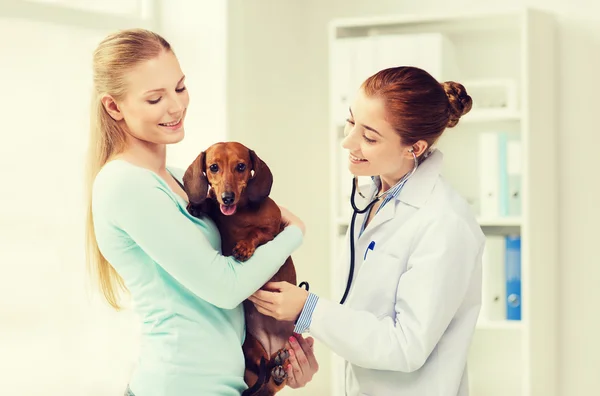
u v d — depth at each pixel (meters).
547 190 2.97
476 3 3.18
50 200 2.50
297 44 3.39
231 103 2.89
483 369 3.17
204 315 1.58
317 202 3.45
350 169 1.75
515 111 2.84
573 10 3.04
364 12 3.36
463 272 1.62
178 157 2.96
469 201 3.09
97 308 2.61
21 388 2.39
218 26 2.88
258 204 1.65
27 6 2.44
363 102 1.68
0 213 2.36
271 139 3.16
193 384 1.56
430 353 1.67
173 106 1.61
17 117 2.41
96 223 1.59
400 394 1.68
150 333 1.60
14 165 2.40
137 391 1.59
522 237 2.81
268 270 1.58
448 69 2.98
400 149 1.69
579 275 3.05
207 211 1.66
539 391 2.89
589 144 3.04
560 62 3.06
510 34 3.11
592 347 3.04
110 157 1.65
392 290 1.68
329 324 1.61
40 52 2.48
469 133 3.15
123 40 1.60
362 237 1.78
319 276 3.46
